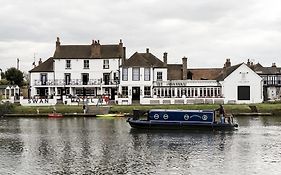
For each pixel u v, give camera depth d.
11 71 138.38
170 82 97.44
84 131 55.69
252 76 94.50
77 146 43.50
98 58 101.25
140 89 97.94
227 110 80.00
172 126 57.03
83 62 101.81
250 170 32.44
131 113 78.81
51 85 101.38
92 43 102.44
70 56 102.00
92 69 101.69
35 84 102.31
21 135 52.00
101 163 34.97
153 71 100.69
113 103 89.50
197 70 109.94
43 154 39.09
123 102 89.88
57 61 102.12
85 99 88.19
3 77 139.00
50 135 51.91
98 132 54.62
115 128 59.00
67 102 89.31
